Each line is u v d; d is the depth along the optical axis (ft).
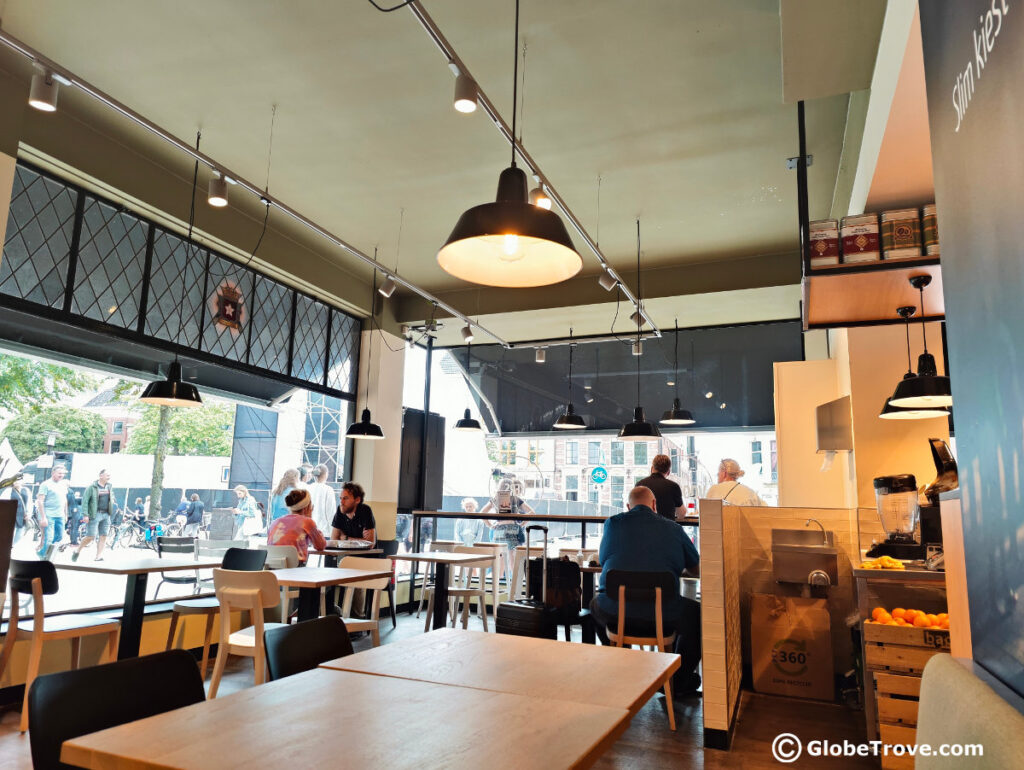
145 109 15.80
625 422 29.32
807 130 16.14
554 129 16.26
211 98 15.33
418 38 13.24
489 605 26.58
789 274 23.08
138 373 18.89
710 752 12.21
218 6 12.50
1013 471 3.34
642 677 6.33
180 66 14.25
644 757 11.96
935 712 3.78
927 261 9.95
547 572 17.48
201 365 20.85
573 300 25.85
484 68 14.14
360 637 21.33
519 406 31.22
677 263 24.47
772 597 16.16
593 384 30.17
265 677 12.41
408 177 18.78
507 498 28.27
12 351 15.99
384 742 4.47
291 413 24.53
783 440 20.90
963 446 4.14
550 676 6.34
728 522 13.69
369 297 27.35
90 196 17.46
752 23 12.73
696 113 15.56
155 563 15.05
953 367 4.26
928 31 4.68
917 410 13.21
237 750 4.28
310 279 24.08
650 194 19.34
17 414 16.11
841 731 13.29
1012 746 2.54
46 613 16.11
